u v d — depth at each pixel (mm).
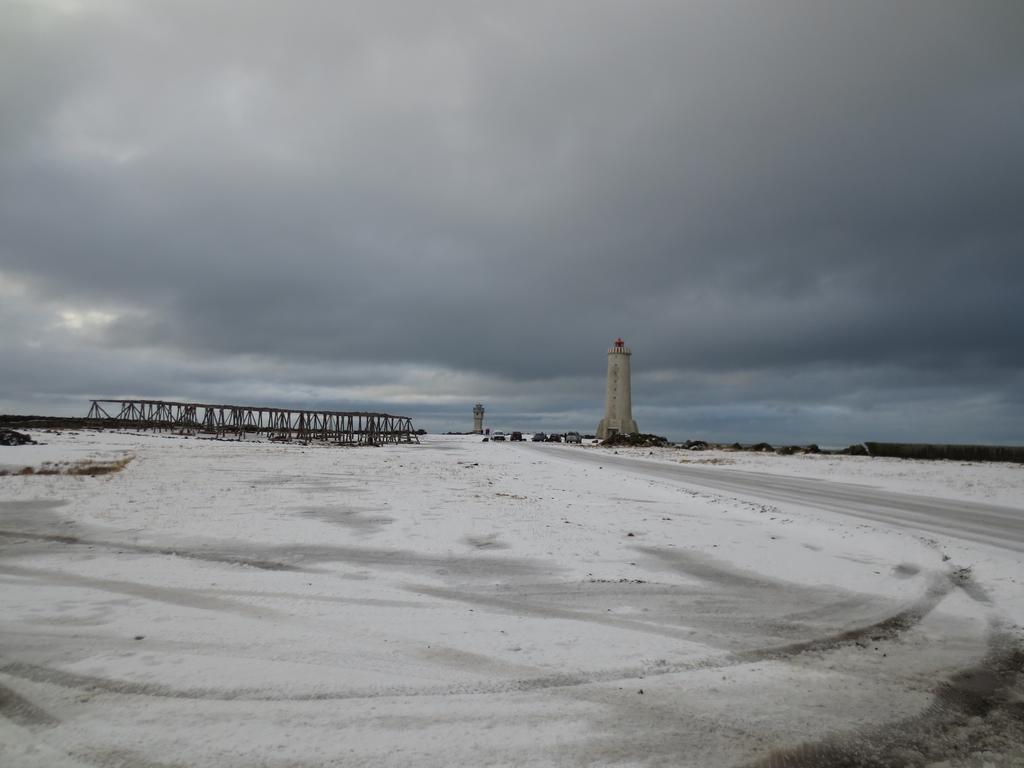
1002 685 5352
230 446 43719
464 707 4594
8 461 22969
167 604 7031
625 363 92562
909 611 7629
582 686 5047
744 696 4965
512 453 53406
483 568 9281
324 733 4137
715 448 64875
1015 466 33562
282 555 9750
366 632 6211
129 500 15156
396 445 66875
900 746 4234
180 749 3908
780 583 8930
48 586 7770
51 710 4434
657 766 3824
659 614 7242
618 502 18016
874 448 46625
